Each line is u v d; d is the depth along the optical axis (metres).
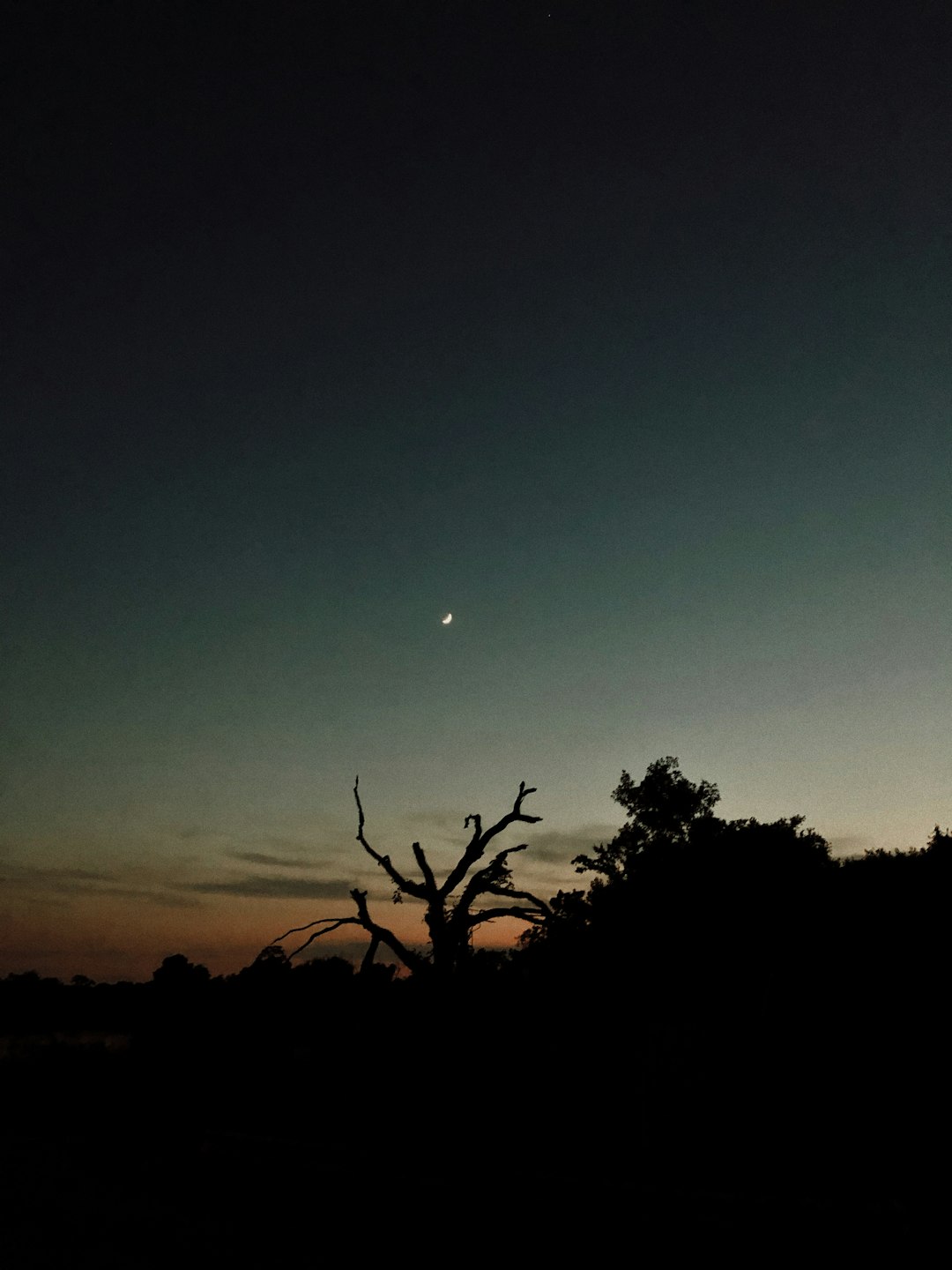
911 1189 18.11
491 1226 19.25
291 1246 19.56
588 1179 19.73
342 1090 29.11
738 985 26.59
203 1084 33.22
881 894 29.33
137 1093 34.41
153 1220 22.17
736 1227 16.81
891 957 26.00
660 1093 24.19
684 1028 25.58
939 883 28.38
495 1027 25.11
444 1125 22.38
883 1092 22.64
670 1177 20.62
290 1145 26.17
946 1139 20.48
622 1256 17.61
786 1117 22.61
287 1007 33.09
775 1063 24.00
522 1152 22.67
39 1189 25.95
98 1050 41.06
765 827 45.50
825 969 26.38
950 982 24.48
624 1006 26.12
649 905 30.31
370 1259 18.39
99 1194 25.14
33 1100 38.53
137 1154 29.69
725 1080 24.16
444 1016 22.77
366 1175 21.91
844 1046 24.06
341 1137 26.62
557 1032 25.73
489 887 24.03
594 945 26.39
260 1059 32.72
